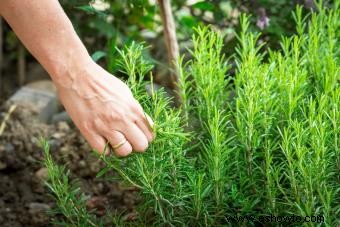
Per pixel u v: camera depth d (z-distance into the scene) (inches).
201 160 36.4
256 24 49.5
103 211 47.5
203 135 38.5
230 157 36.8
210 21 55.5
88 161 52.6
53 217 47.8
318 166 32.5
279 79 36.4
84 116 31.5
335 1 43.3
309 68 40.1
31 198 50.7
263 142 35.6
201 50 37.7
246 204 34.4
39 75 72.5
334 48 40.9
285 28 49.7
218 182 34.4
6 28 73.7
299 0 48.6
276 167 34.7
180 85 38.2
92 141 31.9
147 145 32.2
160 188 34.6
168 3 46.3
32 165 54.2
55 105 62.7
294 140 34.7
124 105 31.3
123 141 31.6
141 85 35.3
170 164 34.4
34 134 57.9
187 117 37.4
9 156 54.5
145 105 34.3
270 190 33.7
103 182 50.6
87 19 62.9
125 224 39.4
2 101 68.2
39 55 31.3
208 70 37.2
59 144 55.7
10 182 52.8
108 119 31.2
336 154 34.1
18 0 30.3
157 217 36.4
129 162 34.1
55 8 30.7
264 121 34.6
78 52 31.2
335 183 35.1
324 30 42.8
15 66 74.7
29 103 63.4
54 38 30.9
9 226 47.9
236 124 37.1
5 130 58.8
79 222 38.3
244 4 50.6
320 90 38.1
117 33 54.5
